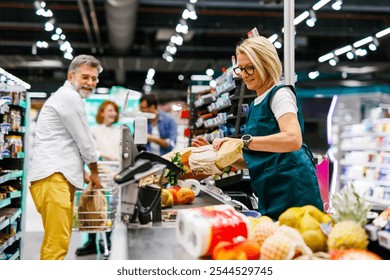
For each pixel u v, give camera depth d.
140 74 23.23
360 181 9.83
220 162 2.25
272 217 2.30
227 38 17.20
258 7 13.15
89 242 5.75
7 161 5.35
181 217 1.49
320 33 14.80
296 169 2.27
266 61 2.28
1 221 4.24
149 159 1.96
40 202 3.65
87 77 3.93
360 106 12.70
